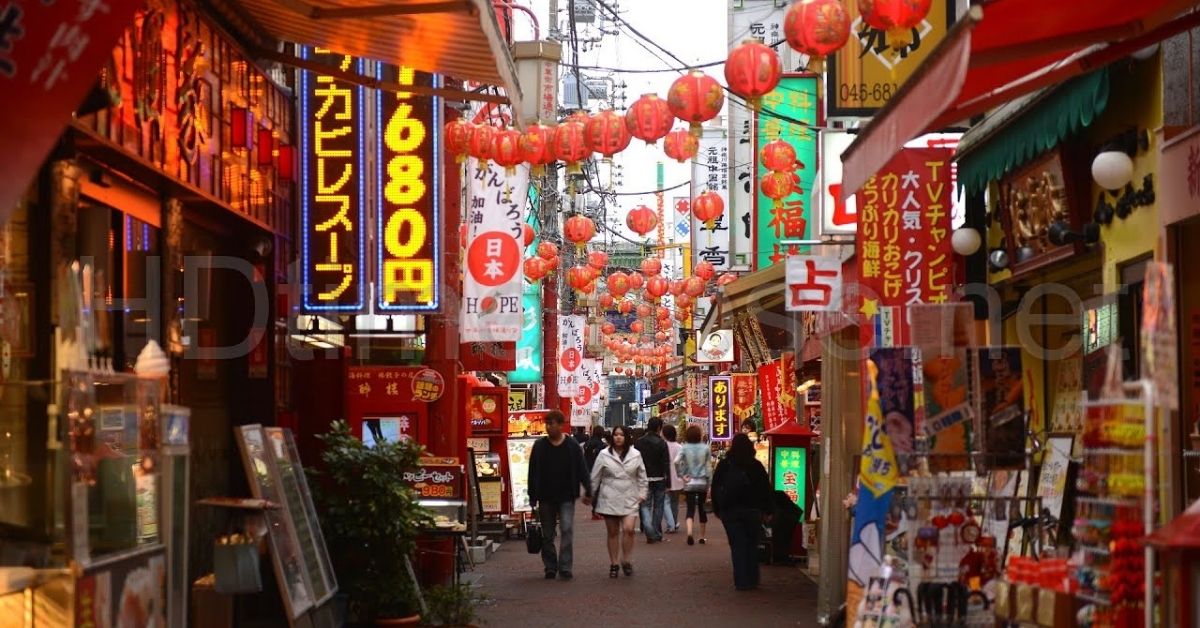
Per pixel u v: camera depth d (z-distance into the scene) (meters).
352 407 15.31
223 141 9.88
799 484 19.28
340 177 12.70
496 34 7.25
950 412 7.62
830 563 12.21
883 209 11.76
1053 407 11.87
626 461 16.88
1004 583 6.96
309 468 11.24
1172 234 8.62
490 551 20.73
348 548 11.23
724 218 28.28
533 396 42.66
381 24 8.84
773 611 13.34
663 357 49.94
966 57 5.25
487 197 17.31
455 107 14.34
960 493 7.54
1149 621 5.20
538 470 16.67
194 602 8.79
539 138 11.41
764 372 22.20
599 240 55.03
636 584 15.92
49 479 5.62
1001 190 11.88
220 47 9.76
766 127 20.36
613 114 11.16
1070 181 10.24
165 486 6.25
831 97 12.02
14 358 6.46
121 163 7.89
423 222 13.05
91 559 5.59
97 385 5.88
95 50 4.23
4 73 4.09
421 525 11.76
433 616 11.68
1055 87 9.62
